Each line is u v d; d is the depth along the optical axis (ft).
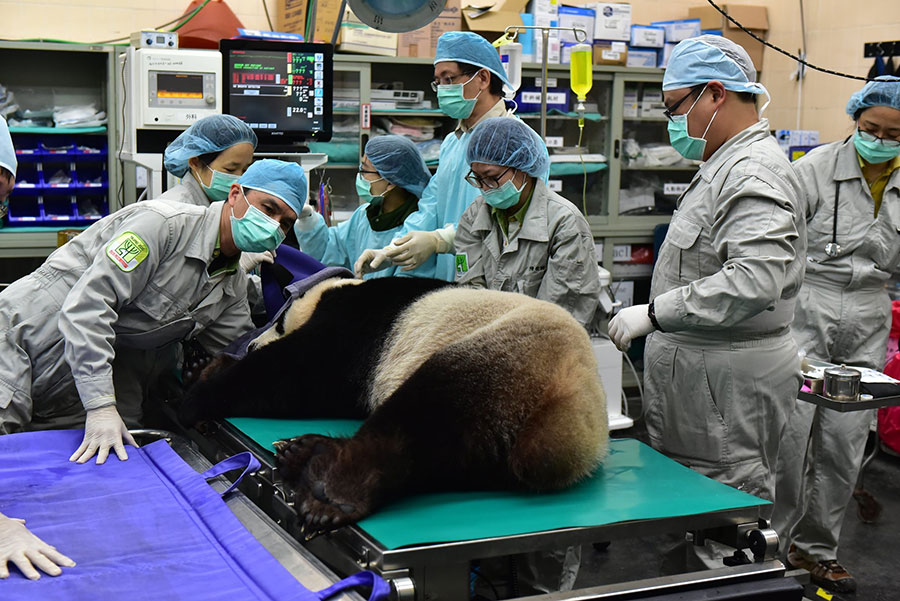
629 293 18.56
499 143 7.72
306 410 6.80
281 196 7.06
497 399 5.39
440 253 9.37
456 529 4.72
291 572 4.46
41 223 15.08
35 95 15.74
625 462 6.08
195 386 6.97
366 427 5.39
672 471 5.88
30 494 5.38
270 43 10.23
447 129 17.12
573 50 11.05
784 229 6.48
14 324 7.05
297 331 6.87
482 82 9.36
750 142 7.04
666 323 6.70
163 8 16.25
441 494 5.39
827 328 10.21
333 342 6.76
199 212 7.16
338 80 16.03
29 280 7.20
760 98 19.49
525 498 5.31
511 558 6.42
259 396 6.75
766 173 6.70
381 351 6.58
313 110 10.54
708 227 7.04
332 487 5.00
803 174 10.27
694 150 7.40
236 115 10.26
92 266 6.63
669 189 18.86
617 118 17.84
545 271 8.27
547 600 4.49
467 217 8.71
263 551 4.56
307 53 10.37
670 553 7.54
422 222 9.86
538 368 5.54
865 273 10.10
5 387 6.86
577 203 18.78
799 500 10.48
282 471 5.46
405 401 5.44
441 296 6.56
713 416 7.21
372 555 4.54
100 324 6.48
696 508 5.13
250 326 8.16
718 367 7.11
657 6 19.52
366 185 10.28
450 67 9.32
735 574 4.85
